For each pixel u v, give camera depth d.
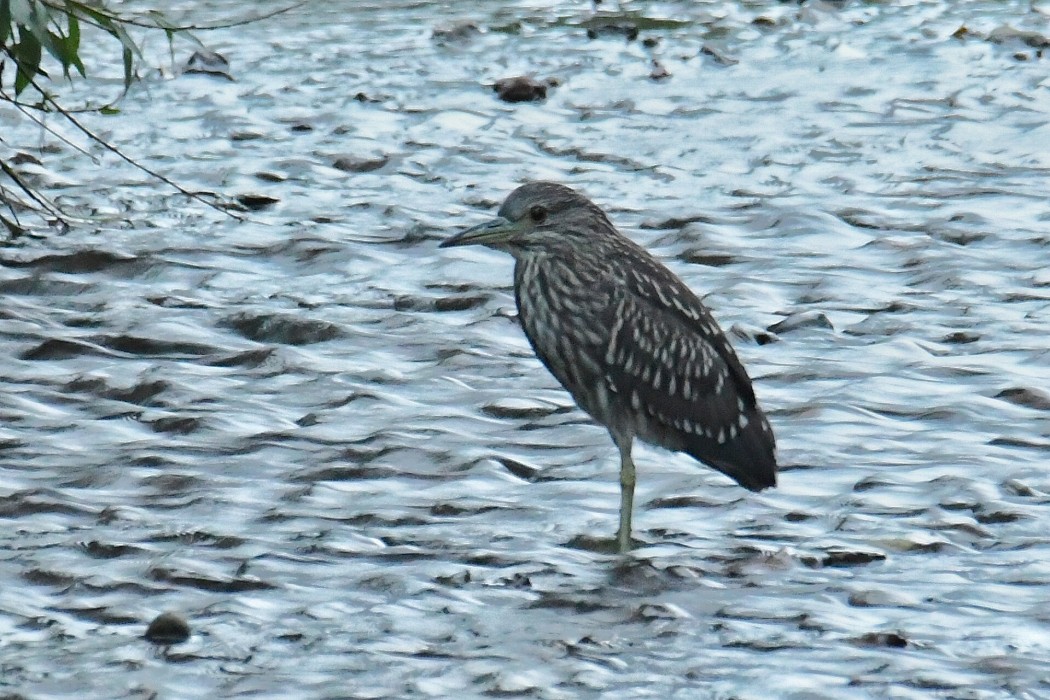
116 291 16.59
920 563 10.56
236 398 13.82
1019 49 28.20
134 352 15.03
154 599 9.95
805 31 30.45
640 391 11.34
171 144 22.81
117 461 12.25
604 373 11.39
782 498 11.73
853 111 24.36
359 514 11.36
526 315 11.60
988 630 9.50
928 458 12.38
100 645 9.24
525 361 14.64
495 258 17.69
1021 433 12.91
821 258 17.75
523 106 25.06
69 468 12.14
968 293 16.61
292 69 27.34
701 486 11.95
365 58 28.25
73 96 25.09
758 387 14.12
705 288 16.88
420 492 11.90
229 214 19.14
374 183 21.06
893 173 21.14
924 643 9.32
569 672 8.95
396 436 12.80
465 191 20.61
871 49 28.69
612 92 26.00
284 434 12.88
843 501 11.56
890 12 32.03
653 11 32.62
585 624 9.63
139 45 28.45
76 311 15.97
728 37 30.12
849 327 15.68
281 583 10.18
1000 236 18.34
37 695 8.62
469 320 15.89
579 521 11.35
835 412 13.34
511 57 28.45
